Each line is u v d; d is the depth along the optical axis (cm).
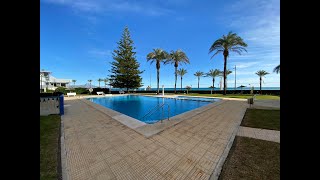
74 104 1364
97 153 374
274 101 1638
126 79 3444
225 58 2670
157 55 3331
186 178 279
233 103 1420
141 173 294
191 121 688
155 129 556
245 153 369
